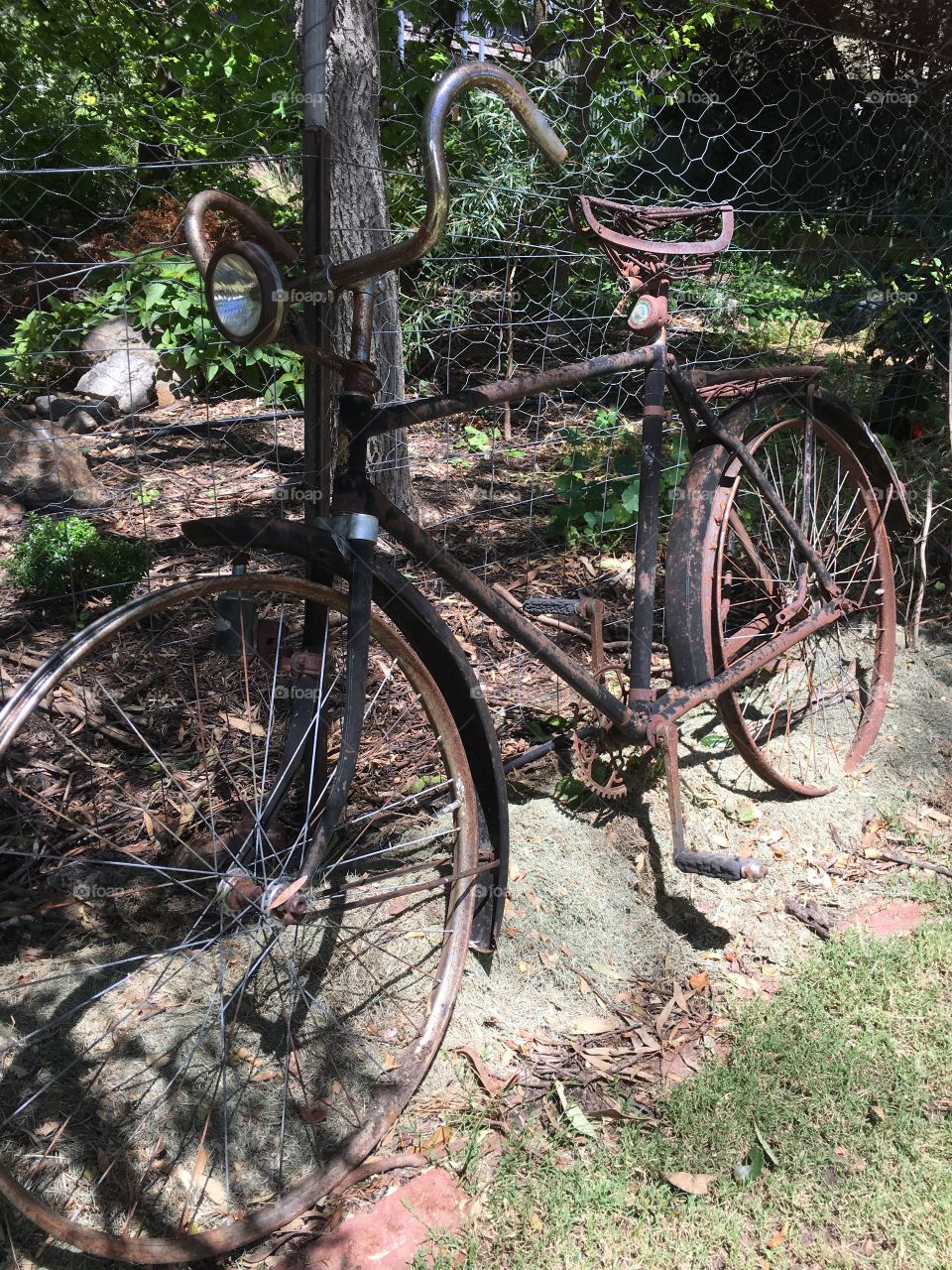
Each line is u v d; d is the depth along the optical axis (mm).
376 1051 2025
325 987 2100
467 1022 2102
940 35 4746
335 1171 1796
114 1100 1853
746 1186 1826
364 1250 1718
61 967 2049
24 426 4426
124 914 2209
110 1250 1607
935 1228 1756
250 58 4789
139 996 2016
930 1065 2049
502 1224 1759
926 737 3027
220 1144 1842
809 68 6348
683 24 5805
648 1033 2131
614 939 2318
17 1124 1788
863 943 2342
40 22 5020
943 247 4145
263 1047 1993
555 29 5070
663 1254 1720
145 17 5039
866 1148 1895
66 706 2793
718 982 2256
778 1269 1696
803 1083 2002
